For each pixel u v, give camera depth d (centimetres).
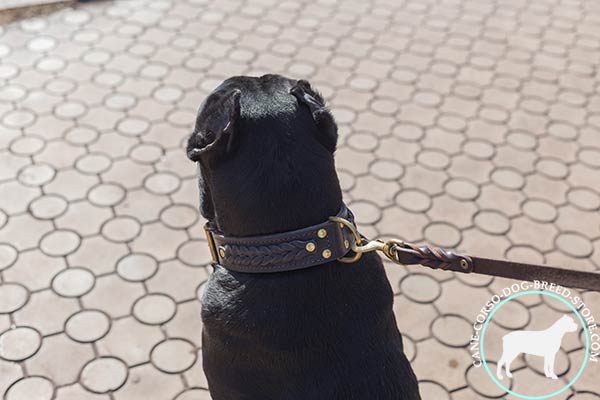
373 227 205
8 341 174
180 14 297
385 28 296
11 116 237
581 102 260
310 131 105
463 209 213
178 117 242
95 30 283
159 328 179
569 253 201
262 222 104
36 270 190
